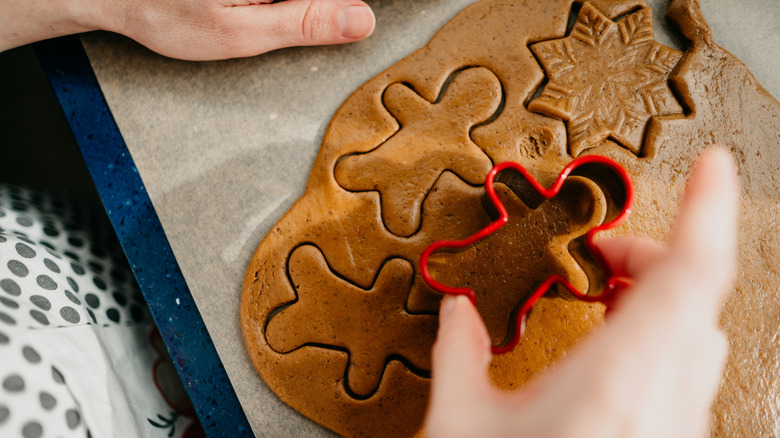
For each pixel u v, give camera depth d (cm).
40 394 34
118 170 39
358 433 36
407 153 37
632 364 23
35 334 35
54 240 39
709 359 25
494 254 36
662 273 26
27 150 44
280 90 39
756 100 37
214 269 38
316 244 37
